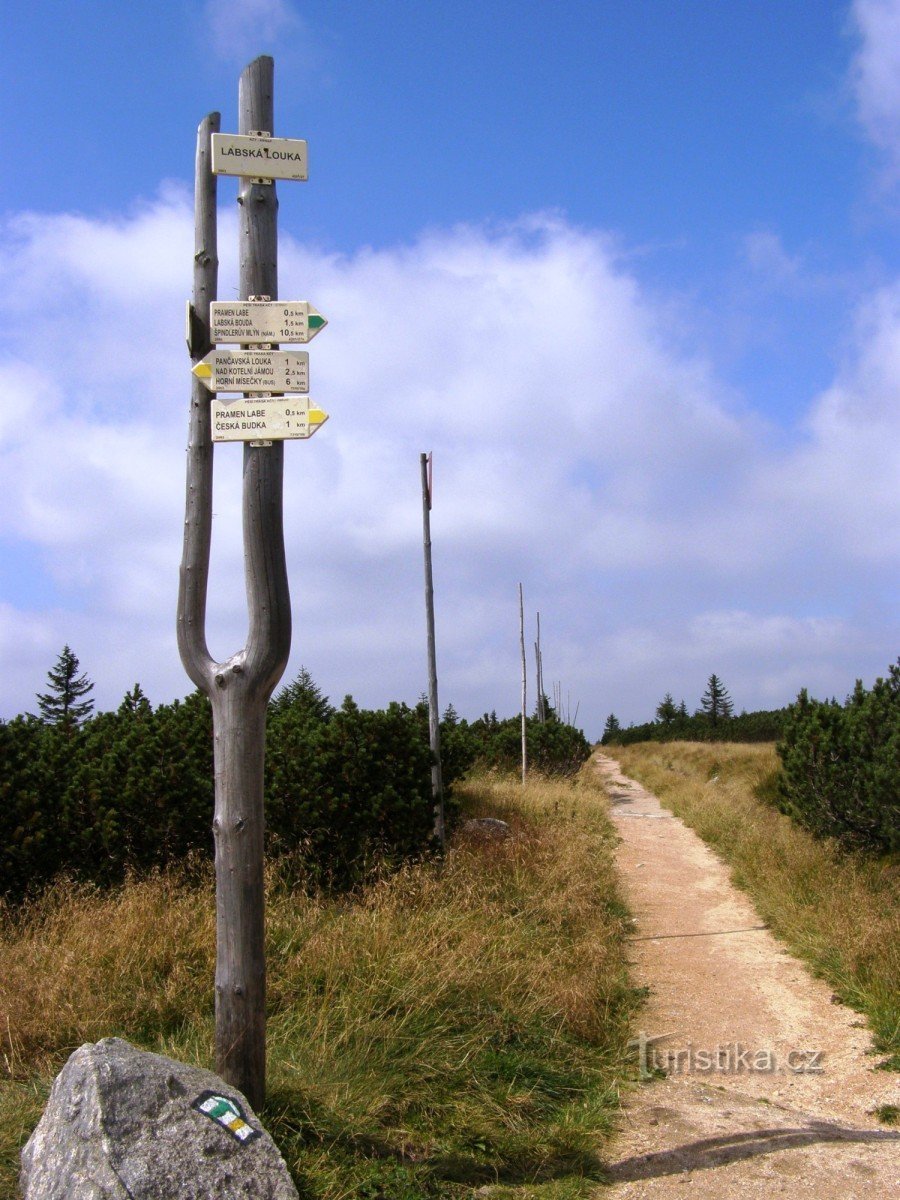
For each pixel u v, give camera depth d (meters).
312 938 6.67
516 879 9.79
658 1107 5.32
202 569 4.57
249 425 4.49
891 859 10.51
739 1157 4.61
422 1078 5.12
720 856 13.77
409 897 8.15
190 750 9.14
